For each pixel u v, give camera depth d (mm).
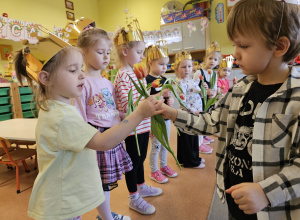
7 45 3678
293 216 600
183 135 2121
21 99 3502
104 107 1214
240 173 716
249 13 585
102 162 1155
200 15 4340
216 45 2494
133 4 5387
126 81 1359
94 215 1504
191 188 1784
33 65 868
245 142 705
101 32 1212
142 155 1540
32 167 2512
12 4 3713
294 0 621
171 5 4797
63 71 802
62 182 805
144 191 1669
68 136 759
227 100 814
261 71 637
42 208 802
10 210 1664
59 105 808
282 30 573
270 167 616
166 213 1483
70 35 1374
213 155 2486
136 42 1486
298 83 595
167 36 3449
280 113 607
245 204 551
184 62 2156
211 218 1387
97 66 1229
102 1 5727
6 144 1896
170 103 1481
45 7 4352
